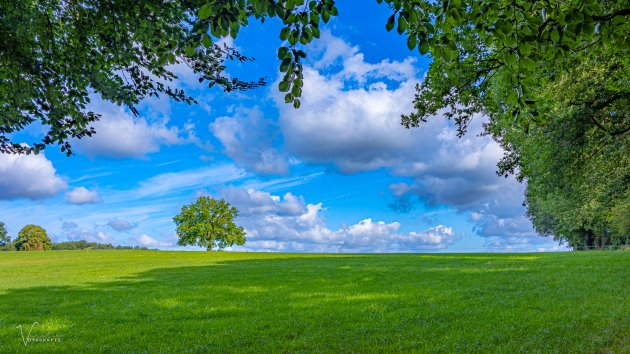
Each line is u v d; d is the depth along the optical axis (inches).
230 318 499.2
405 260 1414.9
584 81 599.2
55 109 361.7
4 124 352.2
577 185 766.5
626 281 676.1
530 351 317.4
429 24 168.7
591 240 2711.6
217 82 340.2
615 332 356.2
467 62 401.4
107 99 365.7
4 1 298.7
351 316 487.2
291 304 581.3
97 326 469.4
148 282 892.0
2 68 341.1
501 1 202.8
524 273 867.4
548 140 703.7
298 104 178.5
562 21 179.9
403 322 448.5
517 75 195.9
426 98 469.4
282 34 167.8
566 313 448.1
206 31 155.0
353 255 1931.6
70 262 1648.6
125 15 309.6
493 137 847.7
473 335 378.3
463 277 843.4
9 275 1157.1
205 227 3366.1
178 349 368.5
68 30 353.1
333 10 162.9
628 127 657.0
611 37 213.5
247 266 1279.5
